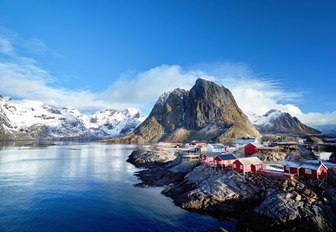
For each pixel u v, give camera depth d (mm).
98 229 41469
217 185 54156
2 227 41812
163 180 77812
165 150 147375
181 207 51781
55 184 71938
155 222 44250
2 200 56156
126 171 97750
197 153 114000
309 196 45406
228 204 50156
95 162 124438
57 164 113750
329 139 159750
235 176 56500
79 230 41125
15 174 86750
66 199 57500
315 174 50188
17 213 48312
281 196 44875
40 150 198750
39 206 52500
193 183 61781
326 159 79438
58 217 46500
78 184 72312
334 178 50531
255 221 41969
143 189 67125
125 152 190750
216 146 137625
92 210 50281
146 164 118688
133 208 51469
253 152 82188
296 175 52688
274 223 40469
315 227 38594
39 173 89375
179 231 40625
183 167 86125
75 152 185125
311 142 145500
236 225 43062
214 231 38375
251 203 49719
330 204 43750
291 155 79062
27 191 63938
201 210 49969
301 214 40750
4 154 158750
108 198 58500
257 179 54344
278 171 57344
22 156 147250
